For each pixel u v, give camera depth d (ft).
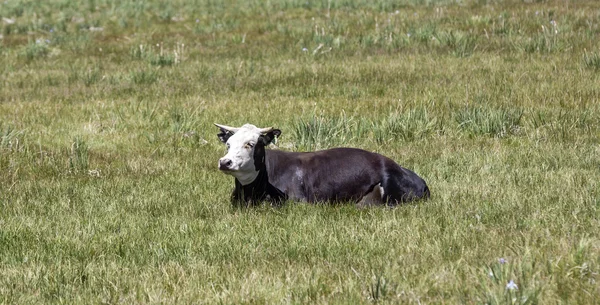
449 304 62.59
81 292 70.08
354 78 181.98
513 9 250.57
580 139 124.67
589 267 67.77
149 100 170.40
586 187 95.86
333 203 95.40
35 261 78.69
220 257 77.77
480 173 107.55
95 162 125.29
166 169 120.16
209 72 195.52
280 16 280.72
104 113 159.02
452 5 271.28
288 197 94.58
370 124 138.21
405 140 131.54
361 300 64.08
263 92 174.09
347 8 285.64
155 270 74.33
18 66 219.20
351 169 95.20
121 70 205.98
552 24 219.61
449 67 185.98
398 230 82.53
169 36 256.73
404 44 215.92
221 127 94.73
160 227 88.58
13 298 68.08
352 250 77.66
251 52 222.69
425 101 154.10
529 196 93.91
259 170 93.35
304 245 79.25
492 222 84.74
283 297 65.72
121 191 107.96
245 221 88.43
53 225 91.71
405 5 282.15
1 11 314.14
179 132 142.41
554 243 75.00
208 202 99.40
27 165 122.72
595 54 179.63
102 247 82.53
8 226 90.02
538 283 64.08
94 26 283.18
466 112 138.51
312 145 128.26
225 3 325.21
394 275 69.15
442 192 98.94
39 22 280.31
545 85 161.58
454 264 71.20
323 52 213.46
